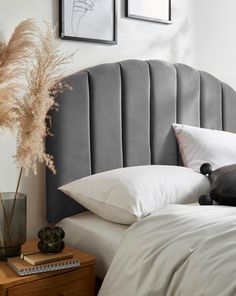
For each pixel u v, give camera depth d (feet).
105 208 6.89
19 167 6.63
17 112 6.23
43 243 6.14
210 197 7.11
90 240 6.79
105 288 5.94
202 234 5.41
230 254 4.87
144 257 5.62
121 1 8.62
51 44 6.40
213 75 10.50
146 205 6.64
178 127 9.04
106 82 7.99
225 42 10.70
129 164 8.38
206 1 10.19
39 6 7.46
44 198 7.72
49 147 7.47
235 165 7.54
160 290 5.27
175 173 7.63
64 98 7.47
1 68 6.47
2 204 6.23
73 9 7.86
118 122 8.18
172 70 9.07
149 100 8.70
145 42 9.07
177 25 9.64
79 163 7.68
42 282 5.74
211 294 4.71
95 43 8.25
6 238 6.21
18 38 6.50
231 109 10.30
